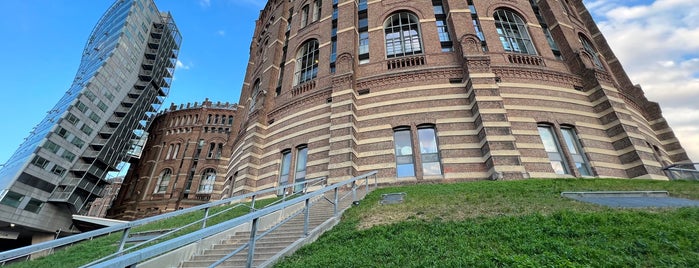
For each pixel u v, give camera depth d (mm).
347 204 11000
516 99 17016
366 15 22922
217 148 56438
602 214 6914
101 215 69375
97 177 51125
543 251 5234
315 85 20938
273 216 10469
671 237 5387
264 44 30469
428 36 20047
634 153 15344
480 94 16328
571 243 5547
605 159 15734
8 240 44000
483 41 19562
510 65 18000
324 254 6090
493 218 7461
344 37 20797
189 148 56250
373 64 19859
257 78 28922
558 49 20641
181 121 60406
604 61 22891
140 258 3008
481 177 14883
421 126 17188
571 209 7887
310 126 19094
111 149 53719
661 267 4457
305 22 26484
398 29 21375
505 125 15297
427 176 15656
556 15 21406
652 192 9766
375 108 18031
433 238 6453
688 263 4484
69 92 57094
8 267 11195
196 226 13125
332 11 23797
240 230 9492
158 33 72000
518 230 6359
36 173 42875
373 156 16609
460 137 16141
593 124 16844
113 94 56156
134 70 62594
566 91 17766
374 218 8656
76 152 48500
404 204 9852
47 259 11516
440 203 9555
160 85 70188
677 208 7438
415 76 18422
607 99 16969
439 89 17781
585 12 25984
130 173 59656
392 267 5199
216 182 26344
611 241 5508
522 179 13469
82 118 49781
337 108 17859
